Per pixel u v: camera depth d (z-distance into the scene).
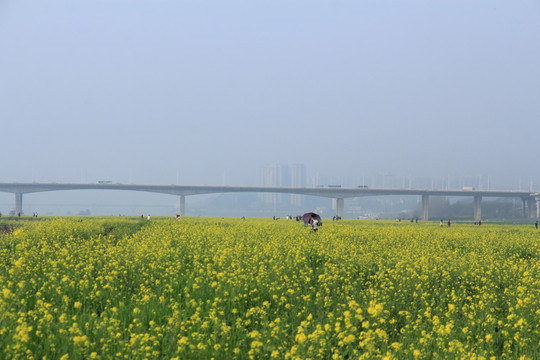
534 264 19.95
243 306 11.17
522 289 12.21
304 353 7.29
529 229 55.31
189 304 10.18
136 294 12.23
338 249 20.98
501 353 8.94
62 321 8.31
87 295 11.48
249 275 13.96
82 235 29.70
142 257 16.78
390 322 10.06
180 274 14.69
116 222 47.94
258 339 8.08
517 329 9.40
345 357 8.23
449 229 48.62
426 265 16.73
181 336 8.24
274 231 33.44
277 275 14.13
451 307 10.52
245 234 29.41
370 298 11.95
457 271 16.70
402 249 22.95
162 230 31.80
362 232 35.12
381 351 7.93
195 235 26.88
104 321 8.39
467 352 8.05
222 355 7.63
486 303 11.55
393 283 13.67
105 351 7.46
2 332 7.36
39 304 9.55
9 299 9.25
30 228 35.06
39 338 8.09
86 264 15.66
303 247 21.84
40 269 14.90
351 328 8.47
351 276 15.26
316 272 16.25
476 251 25.44
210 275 13.80
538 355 8.29
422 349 8.04
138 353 7.25
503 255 24.27
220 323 8.85
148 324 9.44
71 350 7.56
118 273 14.40
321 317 10.14
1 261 16.78
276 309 11.11
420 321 9.70
